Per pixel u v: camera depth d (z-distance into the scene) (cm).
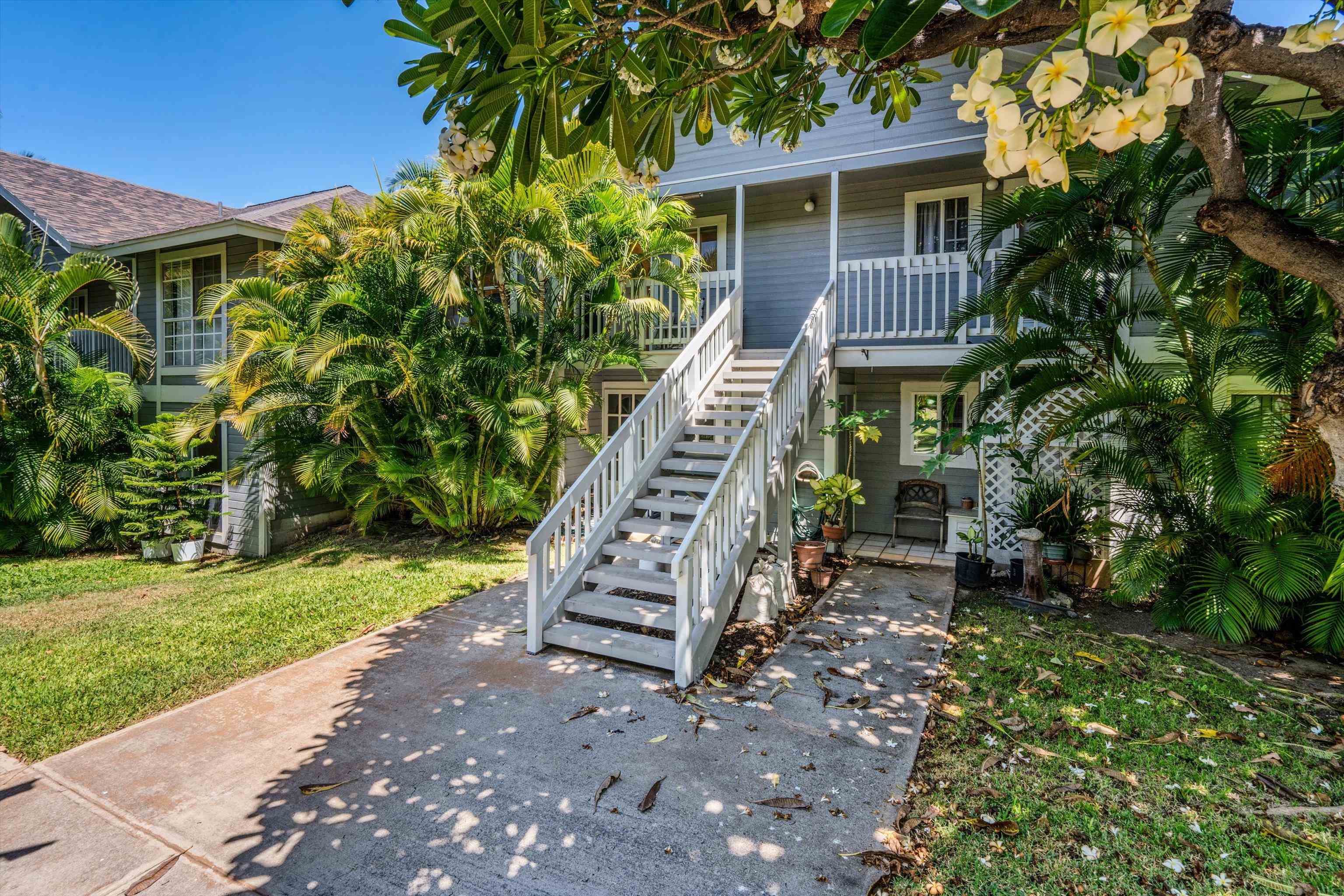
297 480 996
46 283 930
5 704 439
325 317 840
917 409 929
